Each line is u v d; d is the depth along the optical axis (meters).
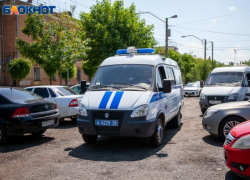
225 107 6.91
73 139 7.62
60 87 10.56
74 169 4.96
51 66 15.64
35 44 15.79
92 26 21.98
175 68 9.39
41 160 5.59
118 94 6.28
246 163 3.95
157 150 6.23
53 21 17.02
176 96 8.73
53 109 7.87
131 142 7.11
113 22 21.84
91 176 4.56
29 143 7.18
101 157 5.73
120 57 7.55
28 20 15.88
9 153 6.19
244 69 12.37
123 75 6.92
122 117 5.91
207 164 5.11
